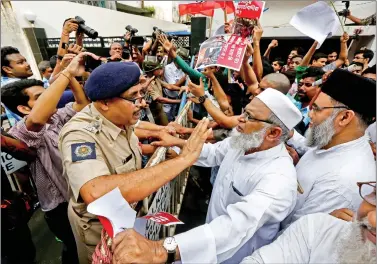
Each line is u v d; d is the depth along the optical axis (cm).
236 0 206
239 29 209
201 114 300
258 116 122
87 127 99
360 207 75
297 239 95
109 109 99
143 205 112
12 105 158
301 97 261
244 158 133
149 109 257
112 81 92
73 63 135
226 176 144
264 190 108
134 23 926
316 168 128
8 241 158
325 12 237
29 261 175
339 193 111
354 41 632
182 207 259
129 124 106
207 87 285
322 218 95
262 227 118
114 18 825
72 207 105
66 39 219
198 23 470
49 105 130
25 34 594
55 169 153
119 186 85
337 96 117
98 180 86
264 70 309
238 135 132
